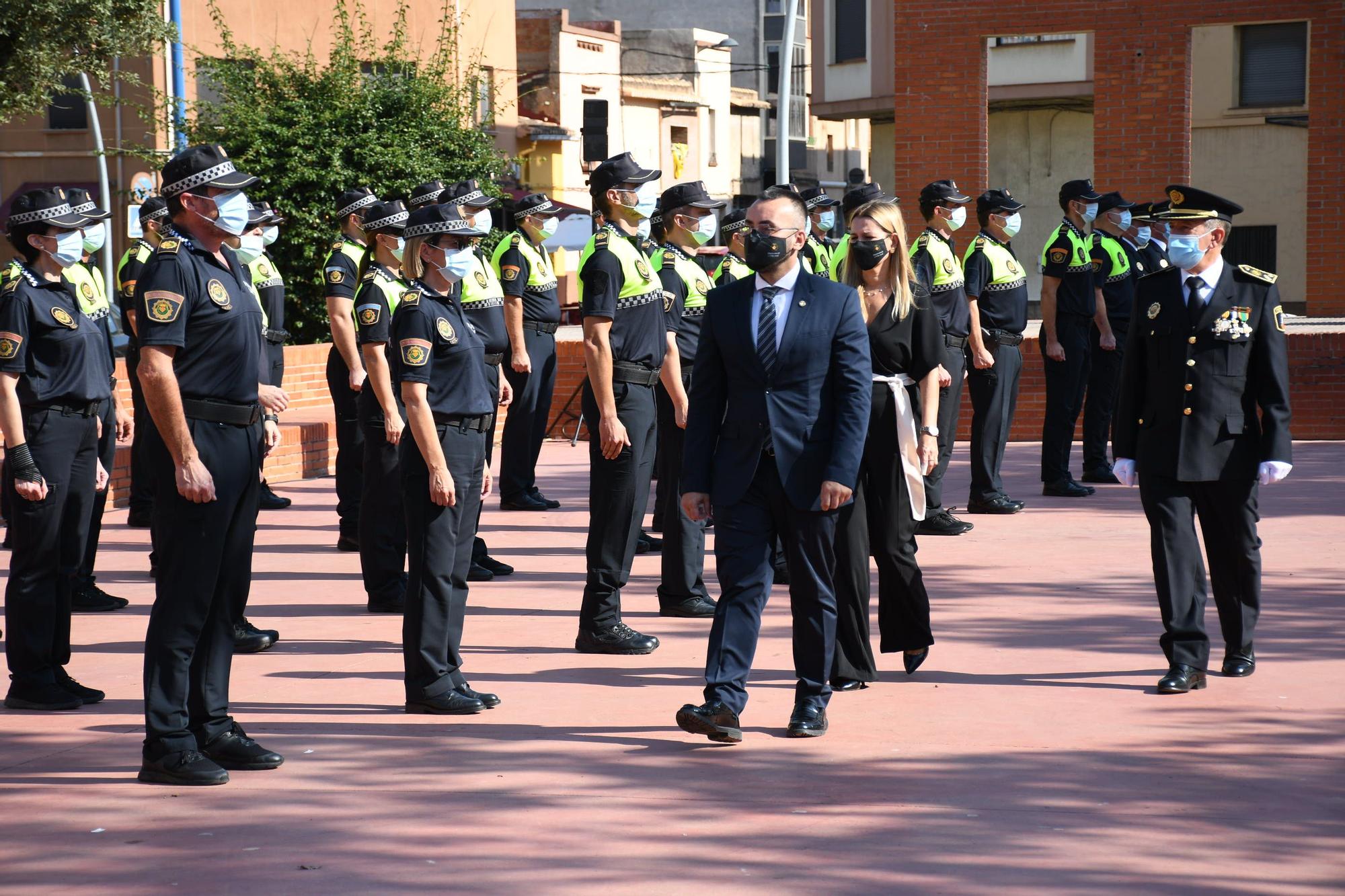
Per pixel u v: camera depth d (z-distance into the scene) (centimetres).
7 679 663
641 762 527
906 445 600
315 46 3195
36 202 616
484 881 416
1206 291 625
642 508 701
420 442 577
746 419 547
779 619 762
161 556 511
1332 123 1689
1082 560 908
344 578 895
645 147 4744
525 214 1129
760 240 539
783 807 476
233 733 526
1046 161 2981
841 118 3259
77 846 447
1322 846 438
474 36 3562
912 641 630
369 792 496
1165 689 608
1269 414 620
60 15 1803
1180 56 1722
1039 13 1748
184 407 505
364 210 913
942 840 444
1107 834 448
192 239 507
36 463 611
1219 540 632
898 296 610
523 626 757
